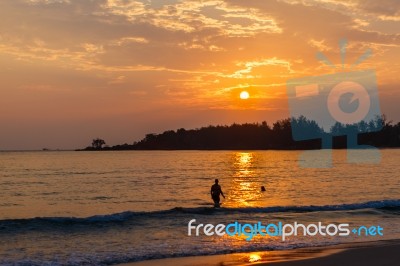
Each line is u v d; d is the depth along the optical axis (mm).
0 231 19047
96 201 35781
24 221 20797
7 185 51156
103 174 69375
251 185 48875
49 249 15562
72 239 17500
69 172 74750
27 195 40688
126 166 95188
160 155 194875
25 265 13055
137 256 14008
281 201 33719
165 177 62625
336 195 37750
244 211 24578
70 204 34062
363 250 14469
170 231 19000
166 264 12930
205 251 14602
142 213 23297
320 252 14242
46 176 65500
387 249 14586
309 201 33531
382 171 71312
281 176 62469
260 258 13523
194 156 174750
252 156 169500
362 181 52156
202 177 62344
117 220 21594
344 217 22688
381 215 23328
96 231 19188
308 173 68375
